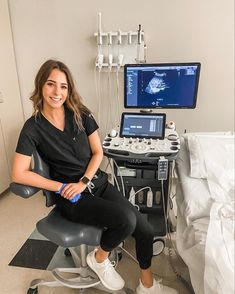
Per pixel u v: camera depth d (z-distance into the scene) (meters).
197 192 1.33
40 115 1.25
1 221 1.98
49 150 1.25
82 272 1.34
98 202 1.21
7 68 2.17
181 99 1.67
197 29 1.98
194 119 2.25
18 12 2.12
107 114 2.32
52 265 1.56
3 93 2.16
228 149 1.47
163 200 1.73
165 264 1.55
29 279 1.46
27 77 2.33
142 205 1.81
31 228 1.89
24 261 1.59
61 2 2.04
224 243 1.00
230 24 1.94
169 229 1.78
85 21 2.06
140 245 1.25
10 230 1.88
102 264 1.23
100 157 1.37
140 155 1.43
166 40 2.04
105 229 1.22
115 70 2.15
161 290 1.28
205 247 1.01
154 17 1.99
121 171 1.68
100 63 2.07
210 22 1.95
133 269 1.52
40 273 1.51
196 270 1.07
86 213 1.19
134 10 1.99
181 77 1.61
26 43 2.21
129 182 1.71
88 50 2.14
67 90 1.26
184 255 1.17
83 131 1.32
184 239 1.25
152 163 1.60
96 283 1.29
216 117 2.22
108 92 2.24
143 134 1.59
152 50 2.08
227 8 1.91
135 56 2.04
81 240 1.12
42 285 1.38
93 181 1.32
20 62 2.28
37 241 1.76
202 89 2.14
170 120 2.27
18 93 2.36
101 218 1.17
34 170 1.23
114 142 1.55
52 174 1.31
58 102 1.22
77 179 1.30
